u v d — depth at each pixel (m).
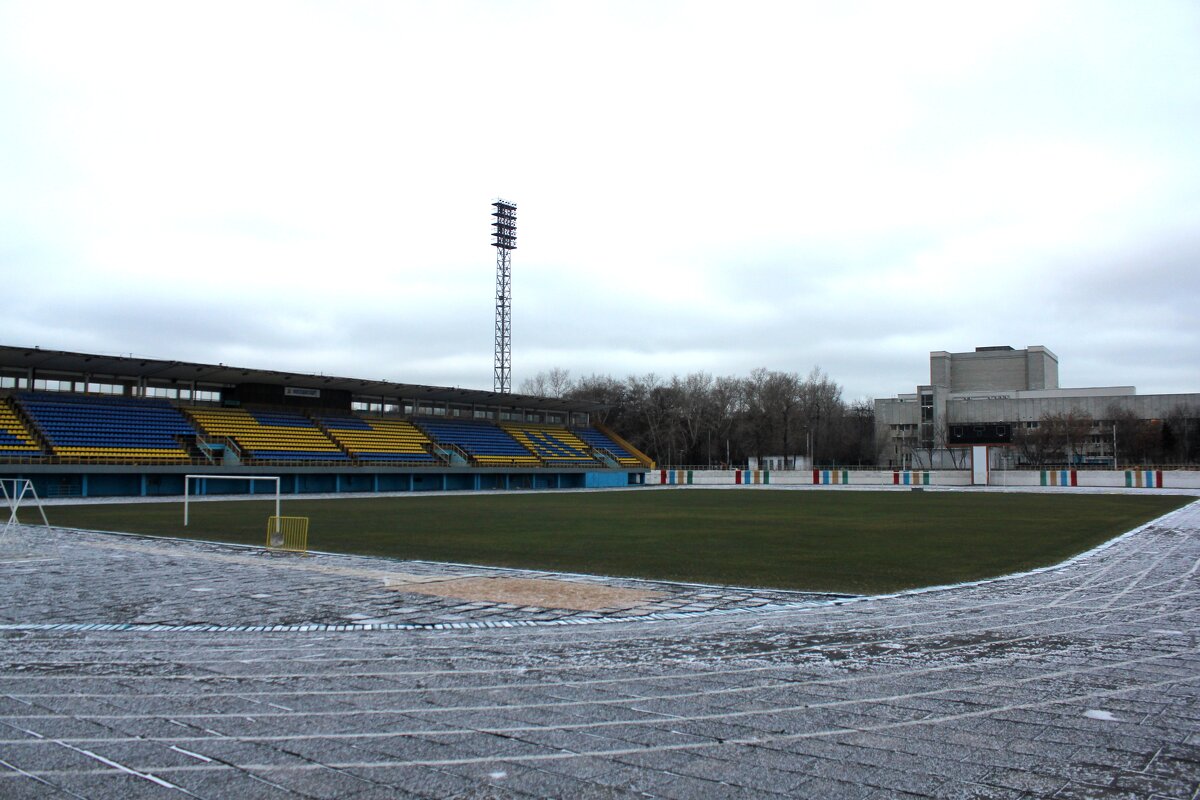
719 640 10.33
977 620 11.65
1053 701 7.54
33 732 6.75
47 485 48.84
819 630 10.96
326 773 5.82
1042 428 107.69
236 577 16.20
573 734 6.68
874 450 126.12
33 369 55.47
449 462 68.62
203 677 8.55
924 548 21.78
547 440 83.25
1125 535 25.34
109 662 9.22
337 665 9.05
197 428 58.09
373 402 74.06
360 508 40.56
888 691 7.91
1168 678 8.36
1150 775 5.71
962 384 139.38
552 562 18.73
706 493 61.78
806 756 6.13
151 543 23.05
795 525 29.98
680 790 5.50
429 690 8.02
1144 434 106.44
